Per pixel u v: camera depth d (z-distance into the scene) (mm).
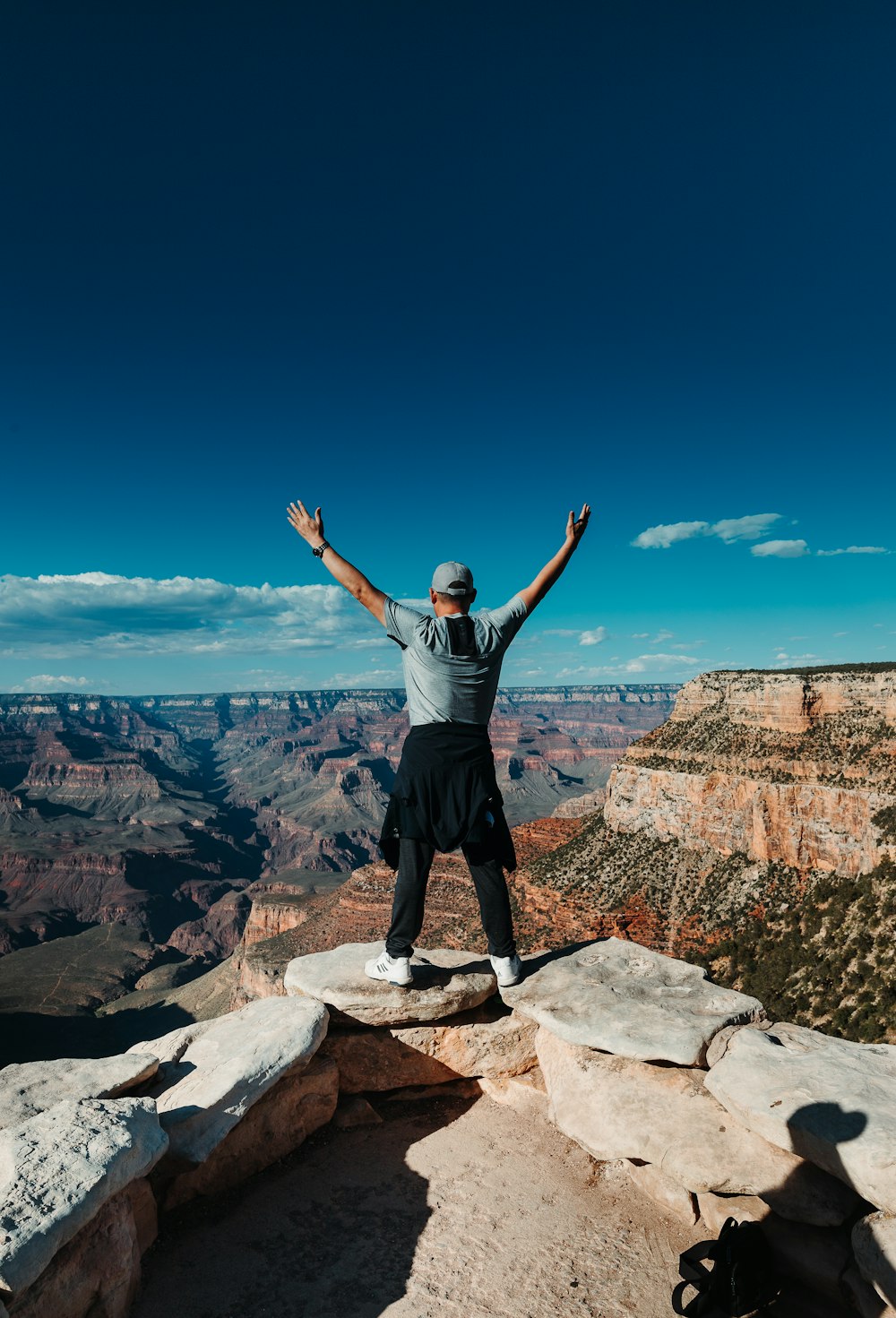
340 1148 5375
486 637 5047
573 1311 3848
